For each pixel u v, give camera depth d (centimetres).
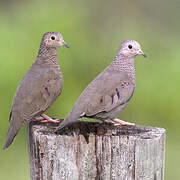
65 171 698
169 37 2175
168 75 1709
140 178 695
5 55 1510
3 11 1925
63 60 1567
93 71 1683
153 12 2219
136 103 1659
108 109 798
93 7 2084
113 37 2084
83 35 1670
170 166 1564
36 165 715
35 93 870
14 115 852
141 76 1716
